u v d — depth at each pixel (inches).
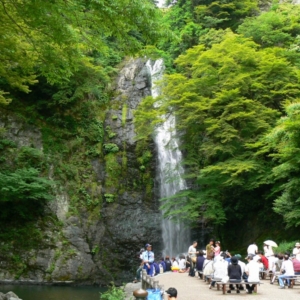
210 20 1569.9
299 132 703.7
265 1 1753.2
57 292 911.0
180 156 1257.4
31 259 1048.2
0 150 1155.9
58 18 414.3
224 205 1088.8
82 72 1268.5
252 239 1044.5
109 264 1106.7
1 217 1082.1
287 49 1183.6
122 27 419.2
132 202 1194.0
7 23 472.7
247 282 509.7
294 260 604.1
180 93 1000.9
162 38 426.0
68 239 1087.6
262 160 928.9
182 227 1177.4
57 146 1219.9
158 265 800.3
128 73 1454.2
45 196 1072.2
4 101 920.3
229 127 914.7
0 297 674.2
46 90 1261.1
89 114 1301.7
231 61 960.9
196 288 570.9
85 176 1200.2
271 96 974.4
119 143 1272.1
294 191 789.2
